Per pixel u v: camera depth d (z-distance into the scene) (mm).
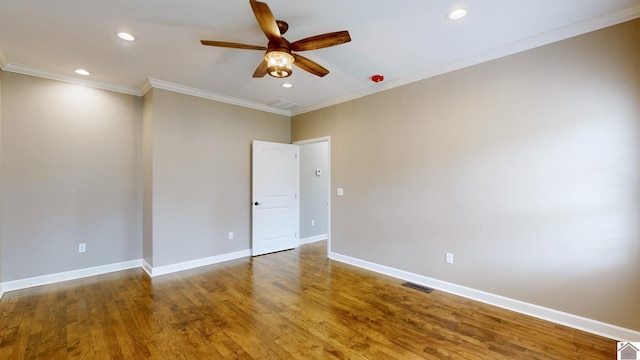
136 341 2219
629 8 2164
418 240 3459
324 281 3537
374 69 3332
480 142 2953
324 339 2256
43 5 2123
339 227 4426
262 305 2855
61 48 2809
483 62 2934
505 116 2793
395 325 2469
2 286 3154
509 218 2768
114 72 3420
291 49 2277
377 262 3900
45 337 2268
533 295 2629
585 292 2381
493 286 2867
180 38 2621
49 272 3449
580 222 2402
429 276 3359
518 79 2717
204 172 4207
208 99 4258
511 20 2336
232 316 2625
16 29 2457
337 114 4461
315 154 5879
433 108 3322
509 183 2768
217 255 4344
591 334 2318
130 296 3068
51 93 3467
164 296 3068
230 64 3184
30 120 3336
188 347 2145
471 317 2609
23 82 3295
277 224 5000
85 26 2414
